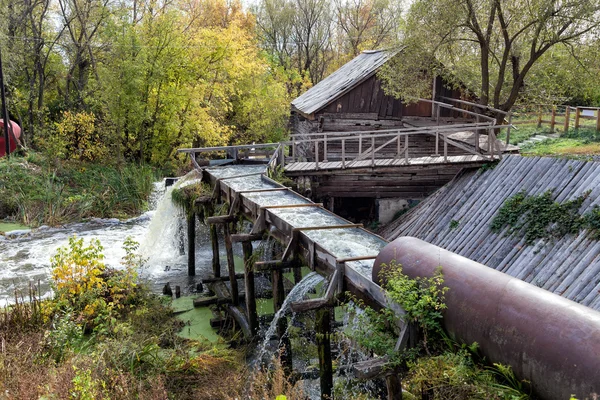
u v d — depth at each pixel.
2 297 12.75
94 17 27.02
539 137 21.05
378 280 6.65
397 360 5.80
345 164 16.12
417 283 6.02
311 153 20.05
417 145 19.61
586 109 21.28
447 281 5.66
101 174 23.08
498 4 17.61
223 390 8.12
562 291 10.05
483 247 12.62
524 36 18.59
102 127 25.52
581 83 19.33
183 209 15.36
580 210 11.19
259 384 7.83
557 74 19.92
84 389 6.21
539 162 13.37
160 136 28.06
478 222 13.48
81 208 20.80
